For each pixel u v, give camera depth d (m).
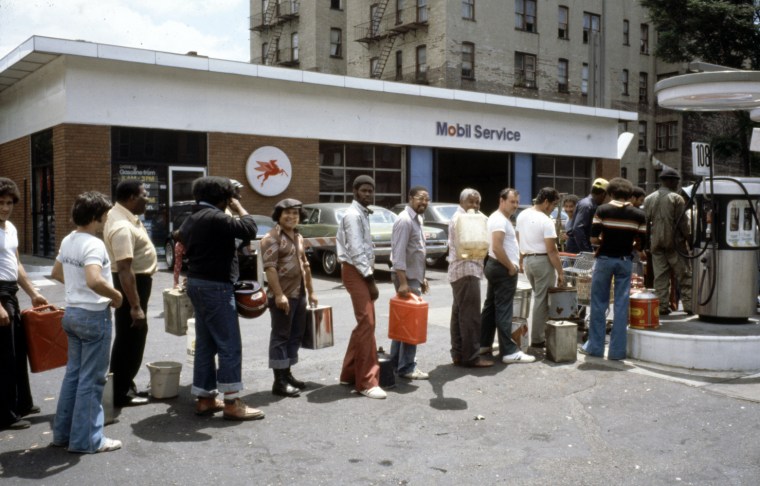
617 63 42.25
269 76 18.89
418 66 35.97
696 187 7.29
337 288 13.27
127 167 17.28
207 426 5.09
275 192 19.48
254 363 7.05
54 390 6.08
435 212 17.69
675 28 35.44
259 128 19.22
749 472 4.25
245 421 5.21
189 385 6.19
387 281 14.56
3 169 21.58
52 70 17.08
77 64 16.44
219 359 5.20
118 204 5.42
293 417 5.31
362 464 4.39
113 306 4.58
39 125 18.11
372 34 38.28
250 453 4.56
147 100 17.42
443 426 5.12
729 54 35.66
